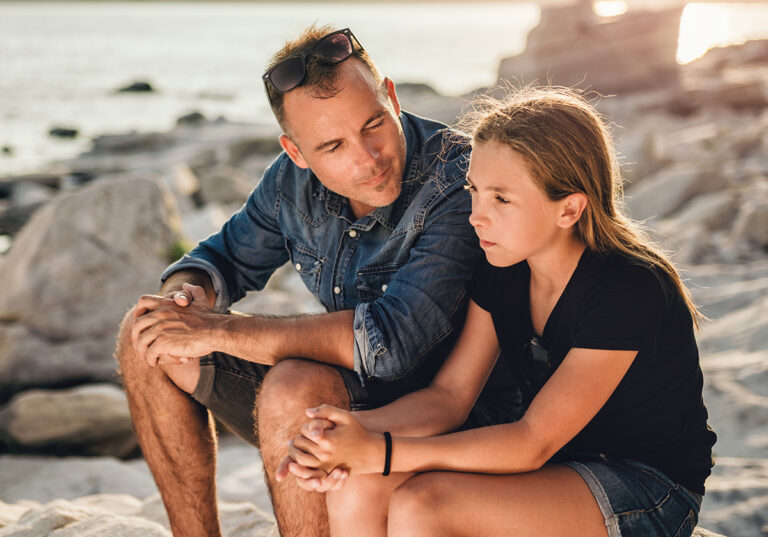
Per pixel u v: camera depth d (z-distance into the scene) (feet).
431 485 6.12
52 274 22.84
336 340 7.63
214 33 459.73
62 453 18.35
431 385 7.55
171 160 69.72
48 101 136.15
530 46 86.53
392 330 7.64
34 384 21.54
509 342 7.51
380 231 8.50
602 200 6.75
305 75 7.63
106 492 15.35
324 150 7.86
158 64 228.63
